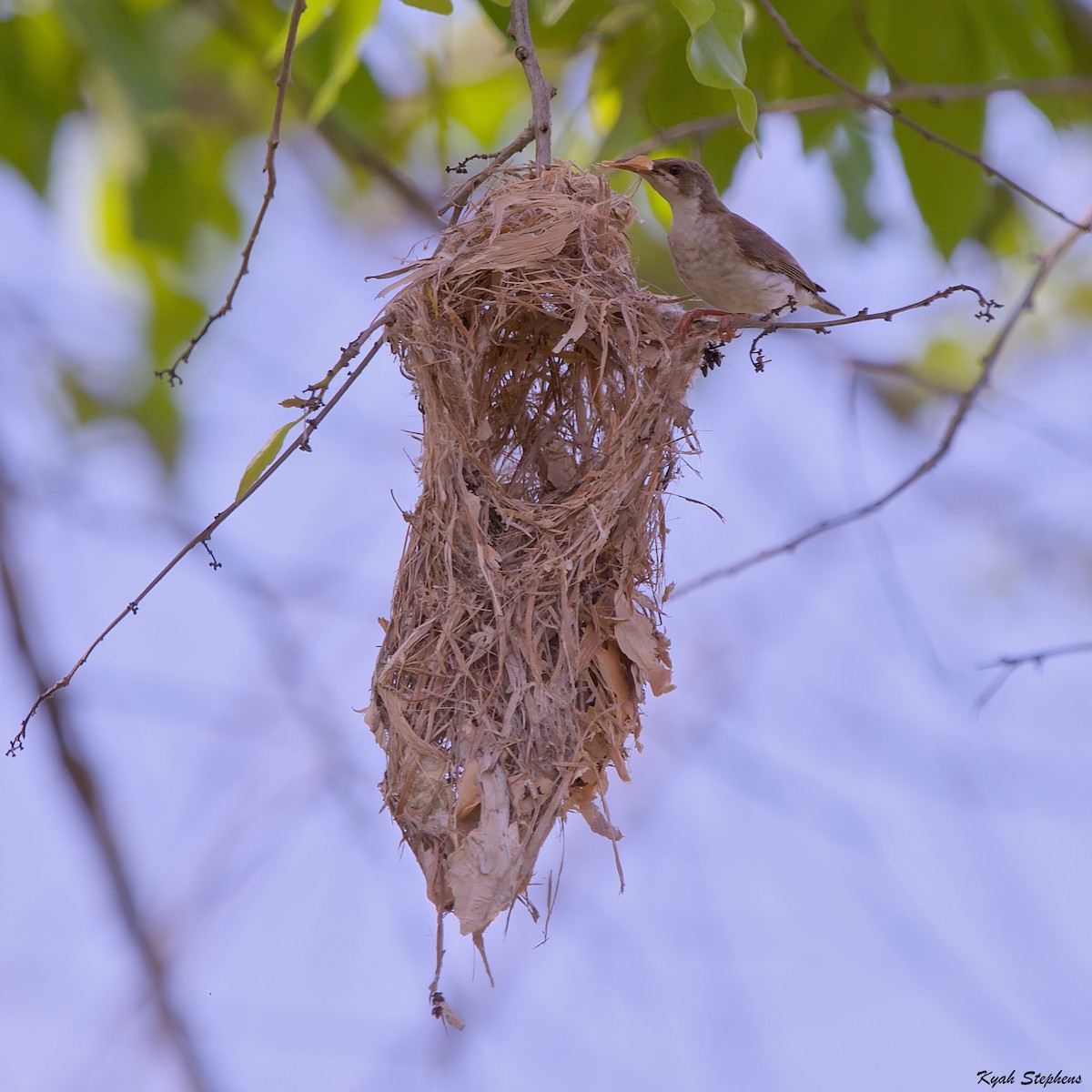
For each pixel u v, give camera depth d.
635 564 8.62
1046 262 10.91
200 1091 13.08
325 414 8.13
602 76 12.55
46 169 13.51
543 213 8.96
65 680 8.04
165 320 15.66
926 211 12.26
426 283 8.81
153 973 13.43
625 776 8.39
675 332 8.95
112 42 11.99
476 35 15.13
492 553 8.45
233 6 13.92
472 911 7.82
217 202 15.45
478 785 8.02
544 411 9.45
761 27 11.98
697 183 11.26
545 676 8.34
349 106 13.76
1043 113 12.32
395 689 8.37
